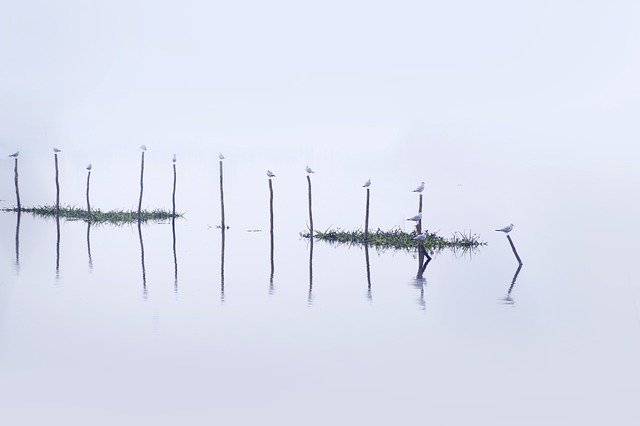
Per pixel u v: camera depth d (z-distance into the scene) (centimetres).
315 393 2381
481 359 2723
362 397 2348
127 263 4756
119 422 2136
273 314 3372
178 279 4212
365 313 3409
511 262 4972
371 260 5000
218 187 14175
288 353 2780
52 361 2652
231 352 2780
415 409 2255
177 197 11381
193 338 2958
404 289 3981
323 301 3656
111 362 2650
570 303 3647
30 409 2220
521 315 3391
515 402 2308
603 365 2658
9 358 2680
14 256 4938
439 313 3416
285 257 5112
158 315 3325
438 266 4778
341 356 2745
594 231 6894
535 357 2750
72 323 3162
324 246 5706
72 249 5312
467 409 2255
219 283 4109
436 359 2719
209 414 2206
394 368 2620
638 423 2145
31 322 3172
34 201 9875
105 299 3638
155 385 2436
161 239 5994
